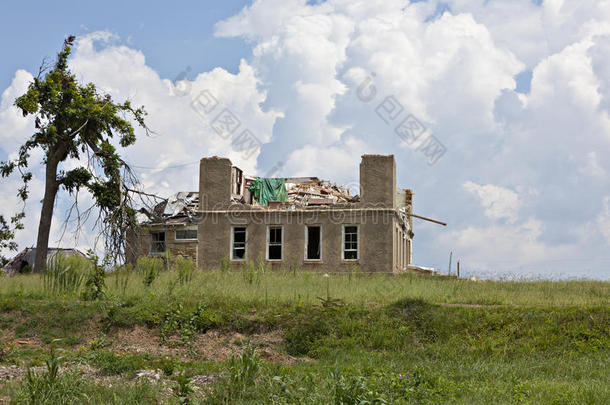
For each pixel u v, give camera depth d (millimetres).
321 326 18312
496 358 15945
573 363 15227
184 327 18656
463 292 23688
